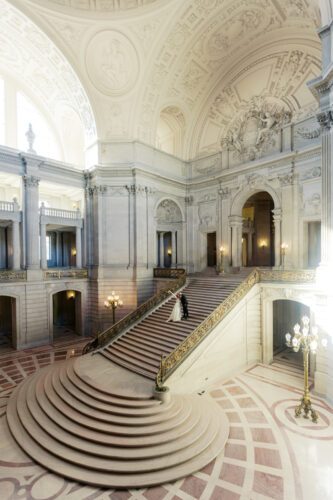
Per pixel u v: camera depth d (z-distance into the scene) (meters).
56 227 19.38
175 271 16.27
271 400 9.08
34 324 15.21
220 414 8.04
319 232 14.90
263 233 22.36
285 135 14.95
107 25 13.66
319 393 9.45
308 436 7.16
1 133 17.69
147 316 13.32
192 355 9.36
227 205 17.73
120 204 17.12
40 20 13.15
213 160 18.72
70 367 10.34
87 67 15.16
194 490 5.46
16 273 14.68
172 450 6.16
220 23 14.41
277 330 15.88
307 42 13.88
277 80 15.36
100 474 5.76
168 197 18.88
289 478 5.75
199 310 12.48
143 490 5.48
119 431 6.59
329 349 9.11
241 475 5.84
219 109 18.27
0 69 17.45
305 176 14.09
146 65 15.35
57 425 7.18
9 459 6.36
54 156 20.33
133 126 16.91
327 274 9.23
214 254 22.98
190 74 17.00
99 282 16.73
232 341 11.19
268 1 13.04
